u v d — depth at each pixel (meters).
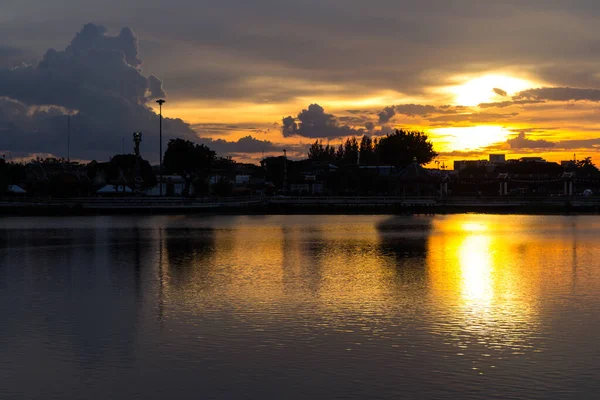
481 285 47.09
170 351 29.61
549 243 80.56
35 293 44.22
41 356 29.02
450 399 23.72
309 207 167.00
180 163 185.12
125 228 107.12
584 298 41.84
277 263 60.09
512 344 30.55
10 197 153.62
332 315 36.72
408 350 29.58
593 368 26.94
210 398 24.06
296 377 26.05
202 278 50.62
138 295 43.22
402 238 88.19
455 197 183.88
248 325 34.34
